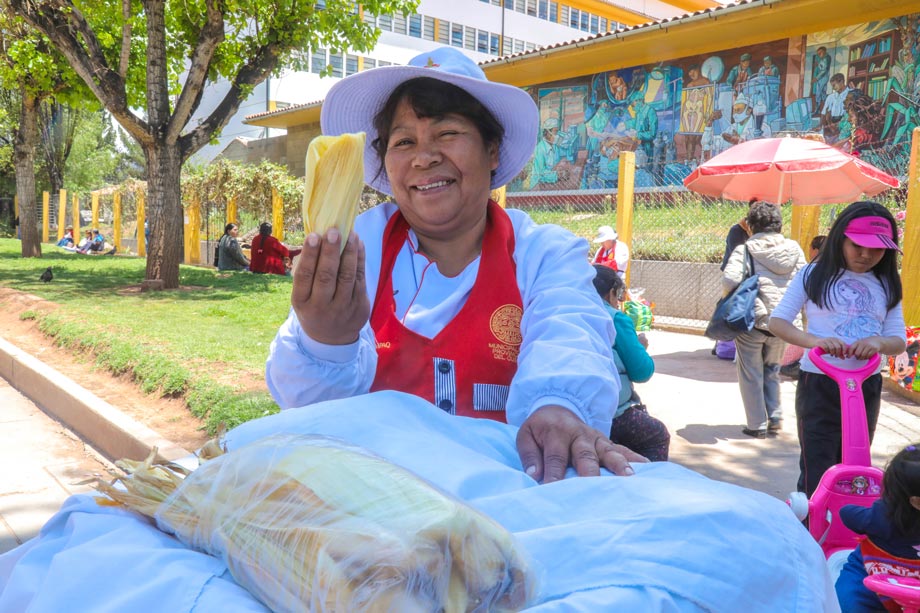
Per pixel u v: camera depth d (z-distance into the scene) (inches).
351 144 43.1
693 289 470.6
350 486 29.5
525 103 59.5
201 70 476.1
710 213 505.4
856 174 326.6
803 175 339.9
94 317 348.2
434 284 60.4
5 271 609.3
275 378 52.3
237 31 507.5
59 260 765.3
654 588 29.2
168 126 491.8
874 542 95.3
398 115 59.4
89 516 38.6
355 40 510.9
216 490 33.1
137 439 183.8
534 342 54.2
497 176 67.1
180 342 287.1
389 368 58.8
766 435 210.5
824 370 122.3
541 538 31.5
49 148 1374.3
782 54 659.4
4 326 364.2
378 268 61.5
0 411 240.7
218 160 844.6
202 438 190.4
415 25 1624.0
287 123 1047.0
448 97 58.0
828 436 134.8
